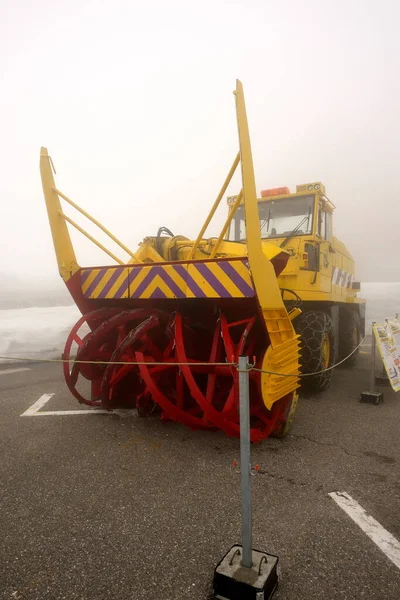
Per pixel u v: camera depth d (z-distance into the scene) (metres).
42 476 3.01
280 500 2.65
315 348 5.11
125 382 4.54
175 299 3.82
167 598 1.81
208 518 2.44
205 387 4.28
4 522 2.41
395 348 5.38
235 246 4.49
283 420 3.71
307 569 1.99
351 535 2.26
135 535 2.27
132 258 4.55
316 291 5.50
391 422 4.25
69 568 2.00
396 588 1.86
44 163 4.21
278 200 6.03
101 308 4.31
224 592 1.79
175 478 2.97
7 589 1.87
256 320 3.55
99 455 3.39
